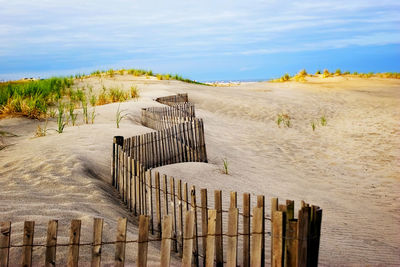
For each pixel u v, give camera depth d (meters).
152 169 7.61
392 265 4.73
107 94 18.95
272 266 3.03
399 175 9.38
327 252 4.96
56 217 4.47
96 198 5.56
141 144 7.46
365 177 9.23
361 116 18.44
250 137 13.47
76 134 9.45
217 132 13.56
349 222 6.29
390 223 6.39
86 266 3.57
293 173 9.30
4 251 3.08
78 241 3.15
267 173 9.02
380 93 26.59
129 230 4.65
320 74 40.41
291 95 25.23
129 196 5.66
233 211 3.26
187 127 8.80
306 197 7.48
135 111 14.09
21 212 4.52
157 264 3.80
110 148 8.48
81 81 25.67
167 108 13.73
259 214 3.08
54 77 24.78
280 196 7.32
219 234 3.77
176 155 8.52
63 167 6.68
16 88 16.36
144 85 23.94
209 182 7.36
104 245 4.00
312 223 2.99
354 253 5.03
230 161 9.75
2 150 8.17
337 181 8.84
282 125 16.42
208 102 20.28
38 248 3.67
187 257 3.28
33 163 6.89
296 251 2.94
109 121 12.22
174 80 29.33
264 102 21.64
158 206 4.74
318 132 14.95
